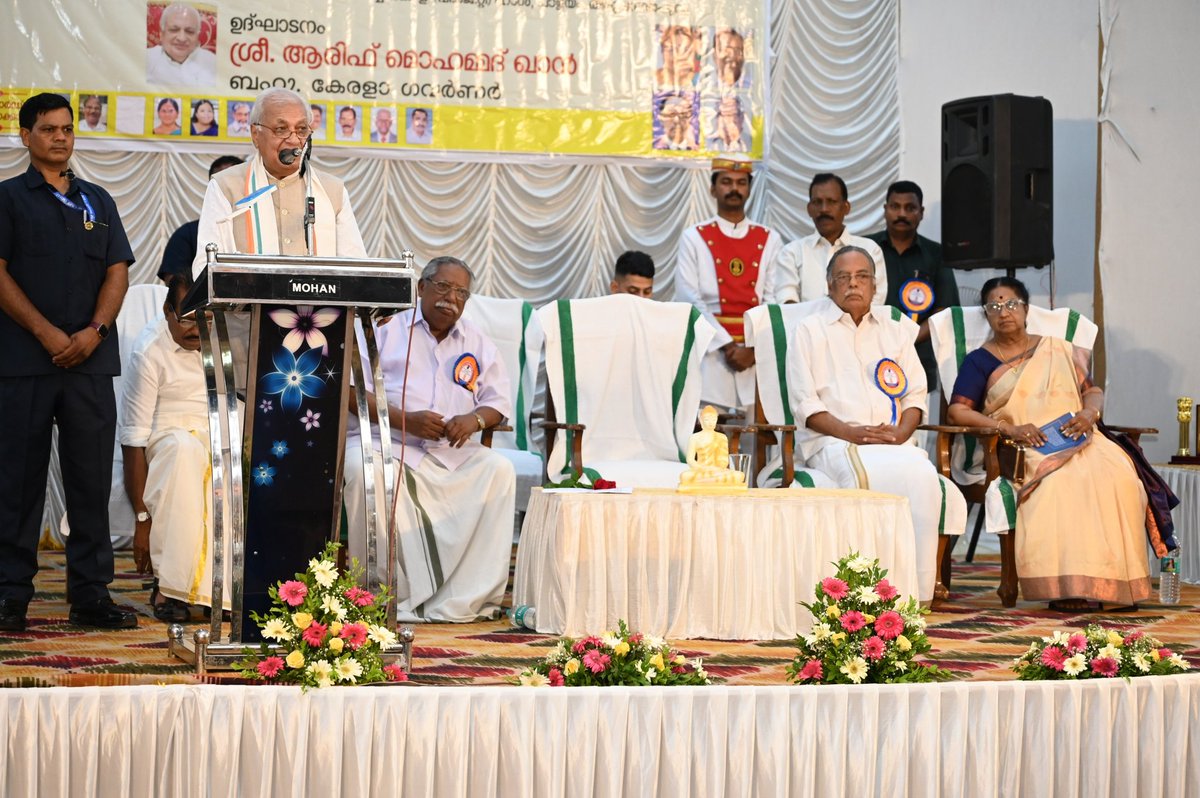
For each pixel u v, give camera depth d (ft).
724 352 24.76
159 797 10.96
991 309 22.22
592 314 22.93
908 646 12.48
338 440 13.29
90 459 16.76
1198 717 12.51
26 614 17.12
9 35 26.35
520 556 18.37
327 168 27.50
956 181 25.82
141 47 26.73
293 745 11.08
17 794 10.69
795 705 11.74
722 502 17.47
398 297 12.76
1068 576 20.02
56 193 16.83
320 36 27.32
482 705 11.30
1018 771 12.06
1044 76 28.91
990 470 20.90
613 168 28.48
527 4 28.12
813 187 25.66
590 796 11.41
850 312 22.35
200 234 14.02
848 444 21.18
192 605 17.85
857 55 28.84
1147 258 28.50
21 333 16.56
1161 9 28.63
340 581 12.59
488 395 20.06
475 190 28.09
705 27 28.66
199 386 18.90
